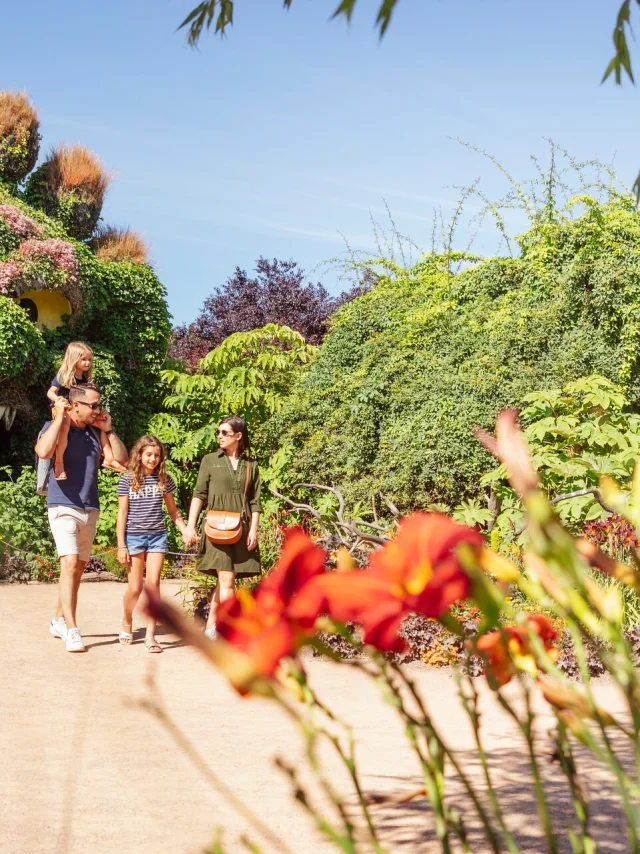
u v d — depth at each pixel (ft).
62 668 17.71
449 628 2.13
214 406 46.42
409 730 2.48
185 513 41.63
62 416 19.07
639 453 25.86
